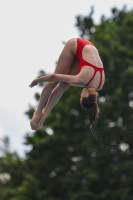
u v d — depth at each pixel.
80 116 83.38
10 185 95.56
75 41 28.62
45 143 81.94
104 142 31.00
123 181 74.44
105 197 73.88
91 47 28.36
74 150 82.62
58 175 83.94
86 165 79.81
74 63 29.30
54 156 82.81
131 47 83.75
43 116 30.19
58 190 83.88
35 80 27.31
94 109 27.97
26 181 82.88
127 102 74.81
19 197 82.81
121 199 72.56
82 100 27.88
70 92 86.12
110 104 72.75
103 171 77.31
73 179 77.81
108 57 80.75
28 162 85.50
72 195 76.62
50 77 27.12
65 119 84.50
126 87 77.56
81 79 27.28
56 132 83.50
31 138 83.31
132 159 76.62
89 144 78.12
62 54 28.86
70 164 84.19
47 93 29.50
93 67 27.61
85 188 75.50
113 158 78.50
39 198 79.50
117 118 70.50
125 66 80.44
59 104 84.69
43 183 83.44
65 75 27.23
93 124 29.42
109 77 81.56
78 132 83.50
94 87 27.84
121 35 84.50
